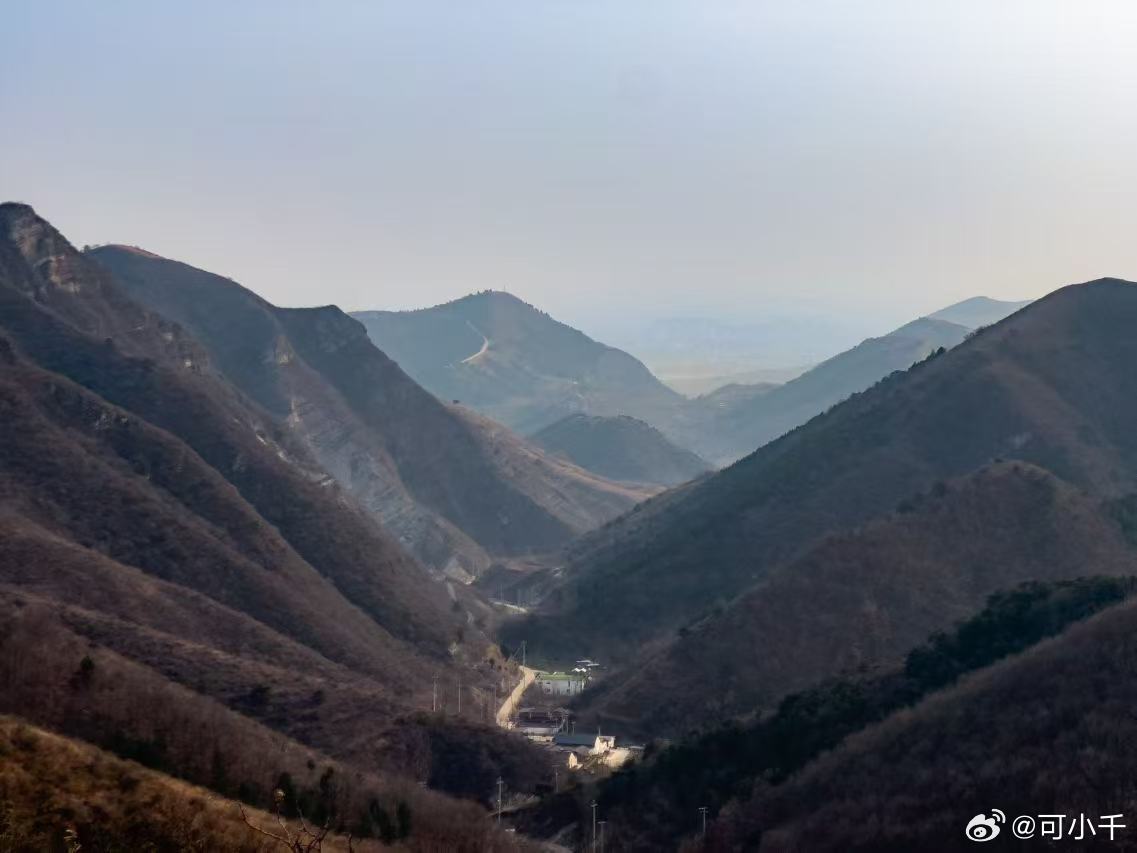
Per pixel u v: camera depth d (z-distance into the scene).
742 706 165.38
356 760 132.25
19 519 166.50
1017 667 114.94
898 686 130.25
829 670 166.75
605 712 171.88
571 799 130.00
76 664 115.81
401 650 192.12
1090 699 104.88
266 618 175.38
